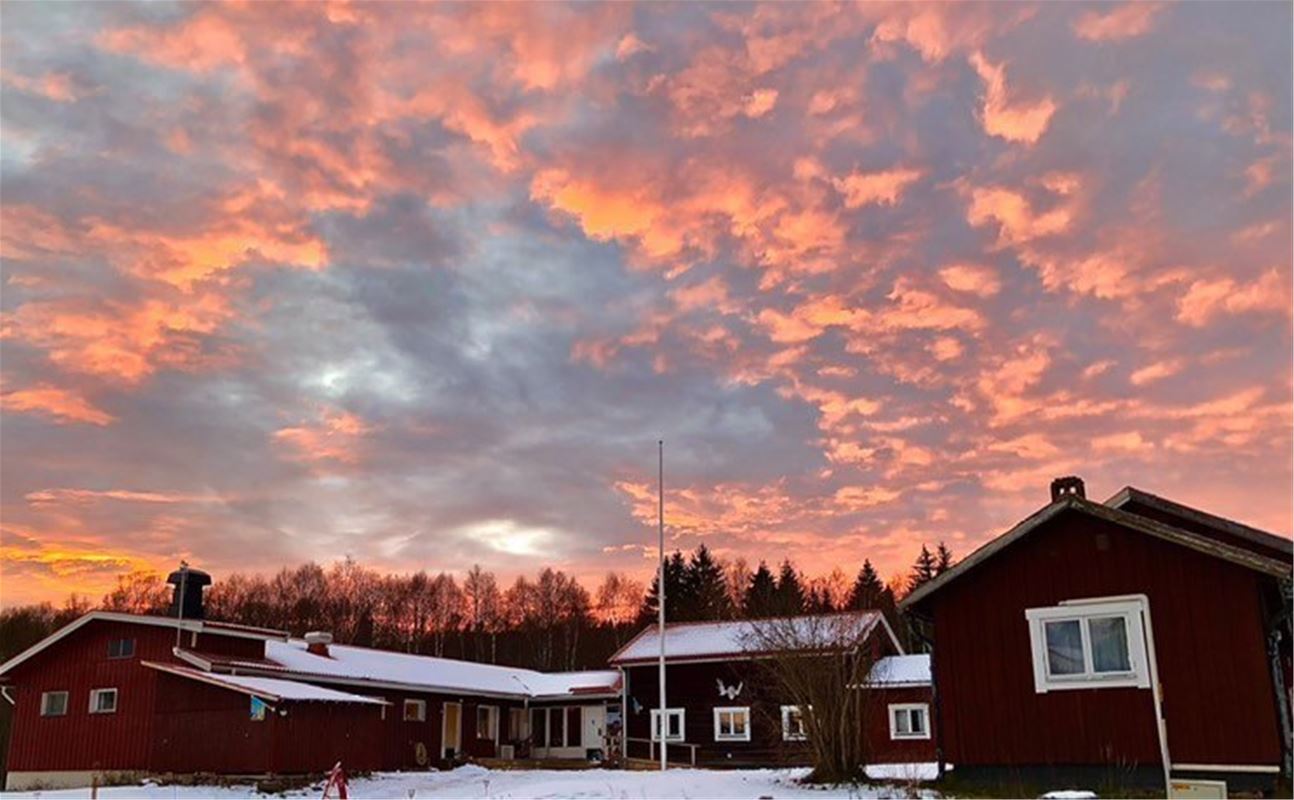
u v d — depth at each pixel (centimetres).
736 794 1923
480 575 10581
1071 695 1678
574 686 4172
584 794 1992
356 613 9969
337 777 1662
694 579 9069
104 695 2959
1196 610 1625
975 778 1719
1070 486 1786
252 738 2623
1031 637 1728
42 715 3038
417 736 3519
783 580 8400
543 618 10212
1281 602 1650
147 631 2980
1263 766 1531
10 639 7150
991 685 1742
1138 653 1644
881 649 3625
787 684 2081
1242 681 1570
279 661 3150
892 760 3030
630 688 3831
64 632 3039
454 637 9888
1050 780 1664
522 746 4022
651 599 9181
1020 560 1770
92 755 2905
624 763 3609
